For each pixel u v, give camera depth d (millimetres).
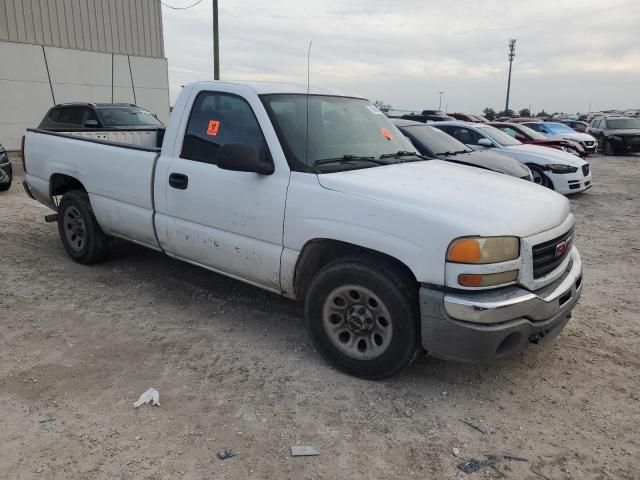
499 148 11359
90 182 5258
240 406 3227
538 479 2682
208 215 4176
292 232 3664
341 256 3797
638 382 3635
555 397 3430
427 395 3410
